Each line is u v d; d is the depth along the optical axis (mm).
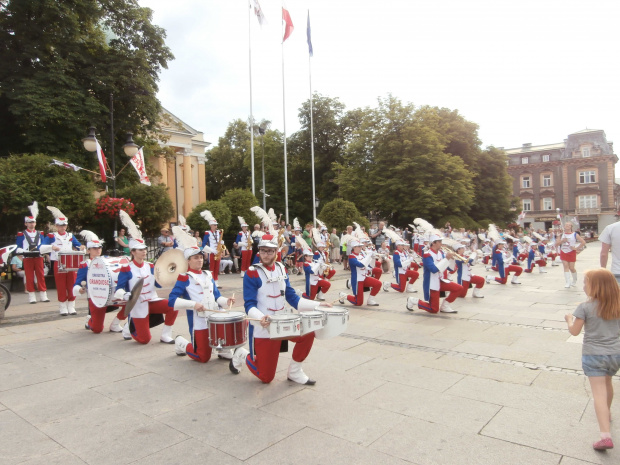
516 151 73188
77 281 8164
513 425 4059
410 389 5008
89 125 20828
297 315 4883
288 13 29094
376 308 10281
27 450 3680
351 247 10711
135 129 23875
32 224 11312
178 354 6461
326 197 45219
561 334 7562
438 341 7164
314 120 45062
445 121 41062
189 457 3543
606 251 6297
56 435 3951
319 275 10836
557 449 3609
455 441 3762
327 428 4035
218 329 5301
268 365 5090
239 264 18750
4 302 8898
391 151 34156
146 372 5715
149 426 4117
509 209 46656
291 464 3424
